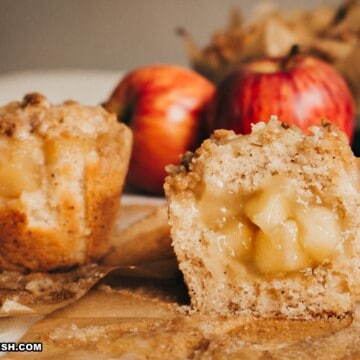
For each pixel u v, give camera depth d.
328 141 0.36
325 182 0.36
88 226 0.40
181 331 0.34
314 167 0.36
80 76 0.74
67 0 0.99
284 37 0.58
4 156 0.38
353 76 0.58
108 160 0.40
